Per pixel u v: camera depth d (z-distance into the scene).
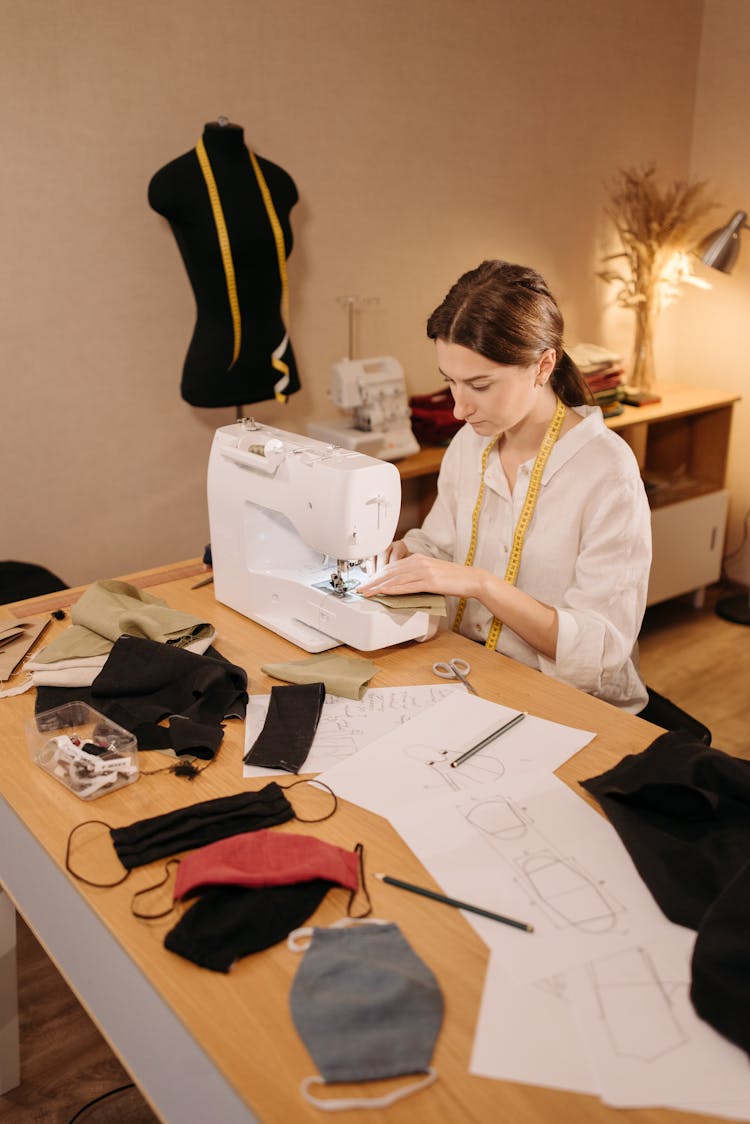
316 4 2.92
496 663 1.64
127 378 2.91
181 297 2.95
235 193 2.60
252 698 1.52
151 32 2.65
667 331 4.29
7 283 2.62
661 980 0.97
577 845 1.17
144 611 1.67
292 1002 0.94
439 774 1.32
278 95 2.94
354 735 1.42
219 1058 0.89
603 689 1.75
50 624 1.81
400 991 0.94
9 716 1.50
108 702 1.49
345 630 1.63
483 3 3.28
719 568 4.05
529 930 1.03
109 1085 1.87
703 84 4.00
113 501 3.00
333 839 1.19
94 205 2.70
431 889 1.10
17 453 2.77
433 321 1.63
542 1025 0.92
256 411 3.21
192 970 0.99
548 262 3.82
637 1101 0.84
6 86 2.48
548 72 3.54
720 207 4.05
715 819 1.18
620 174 3.90
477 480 1.95
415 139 3.28
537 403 1.80
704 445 4.05
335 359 3.36
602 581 1.73
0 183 2.54
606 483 1.74
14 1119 1.79
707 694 3.36
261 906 1.05
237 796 1.26
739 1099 0.84
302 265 3.16
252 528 1.74
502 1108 0.84
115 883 1.12
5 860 1.32
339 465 1.55
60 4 2.49
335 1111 0.84
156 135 2.75
